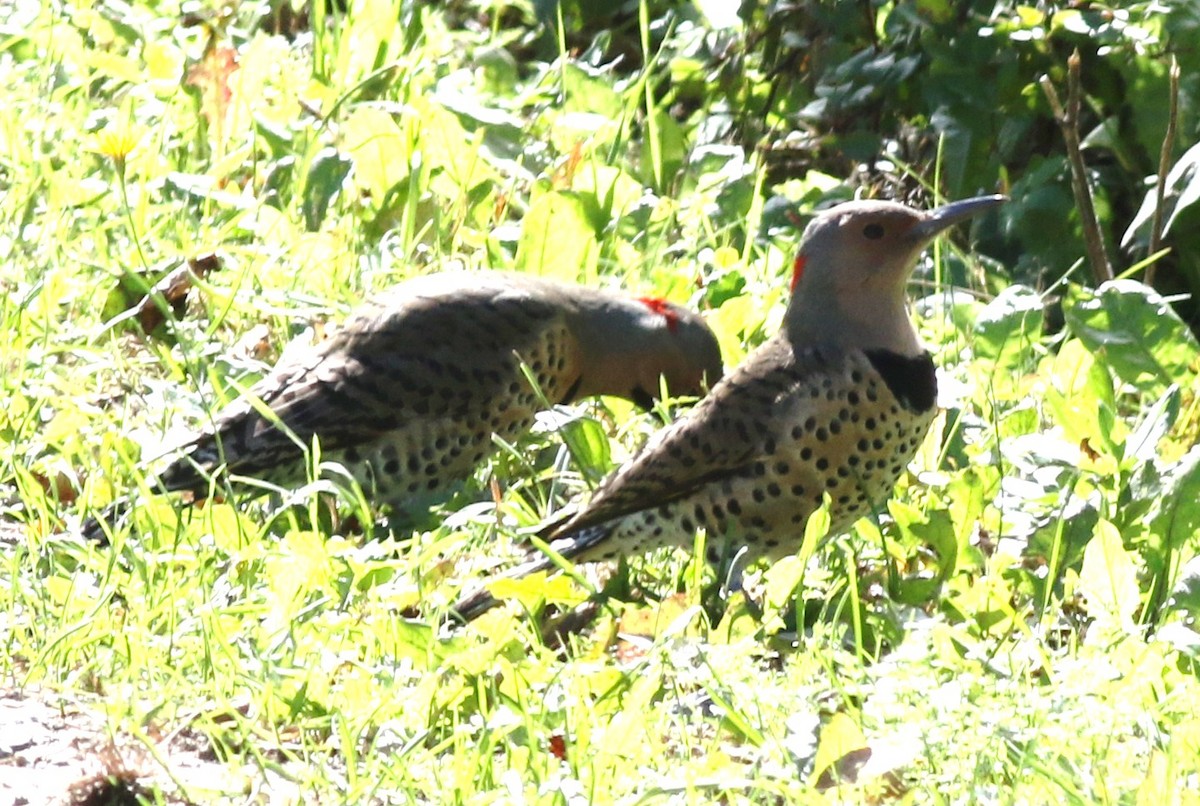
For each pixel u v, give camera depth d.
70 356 11.80
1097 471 10.04
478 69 16.42
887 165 15.44
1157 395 11.59
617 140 14.54
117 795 7.19
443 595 9.00
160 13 16.95
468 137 14.66
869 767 7.21
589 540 9.85
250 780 7.37
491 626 8.54
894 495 10.50
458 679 8.04
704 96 16.59
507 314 10.98
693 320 11.61
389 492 10.78
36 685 8.09
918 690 7.79
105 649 8.29
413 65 15.64
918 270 14.09
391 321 10.79
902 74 15.20
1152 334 11.60
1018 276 14.52
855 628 8.70
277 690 7.88
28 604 8.72
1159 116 14.05
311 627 8.55
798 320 9.92
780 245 13.59
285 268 12.80
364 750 7.79
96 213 13.23
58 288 12.02
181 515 9.56
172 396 11.03
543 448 11.32
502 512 10.16
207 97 14.95
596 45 17.03
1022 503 10.21
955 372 11.84
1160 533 9.44
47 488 10.37
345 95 14.30
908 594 9.47
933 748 7.40
